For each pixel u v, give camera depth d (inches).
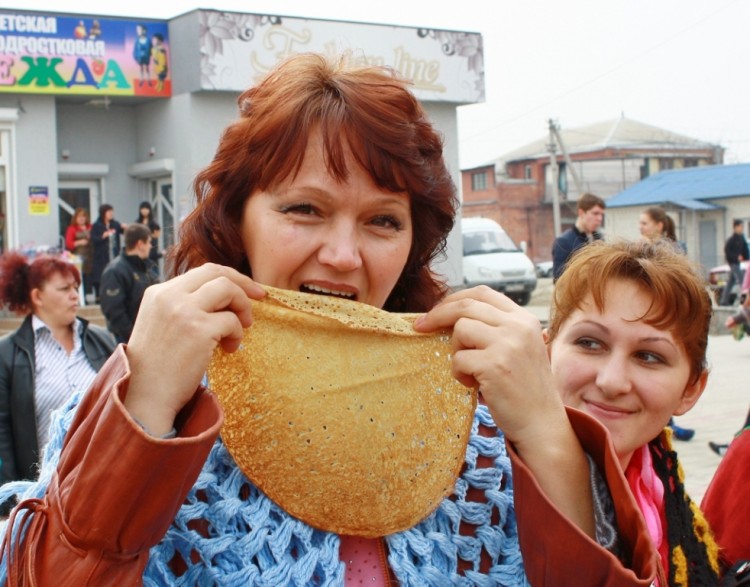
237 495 56.7
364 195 56.3
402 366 58.0
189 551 55.4
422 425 58.4
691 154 2507.4
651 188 1861.5
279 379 55.9
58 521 48.9
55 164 700.7
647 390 79.7
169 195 749.3
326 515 56.6
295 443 55.7
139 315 51.9
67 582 48.0
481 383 56.3
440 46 807.7
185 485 49.3
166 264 63.5
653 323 79.1
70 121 742.5
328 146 54.7
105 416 48.1
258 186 57.2
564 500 55.7
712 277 1002.1
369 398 56.8
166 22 720.3
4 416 167.5
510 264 890.1
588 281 81.1
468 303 57.9
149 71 717.3
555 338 84.8
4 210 689.0
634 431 80.2
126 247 325.4
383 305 66.7
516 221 2201.0
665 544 78.4
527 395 56.0
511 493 63.8
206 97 713.6
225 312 52.0
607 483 56.0
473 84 826.2
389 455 57.0
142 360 50.3
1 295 174.4
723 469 94.1
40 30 681.0
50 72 686.5
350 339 57.0
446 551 59.4
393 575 58.8
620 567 51.5
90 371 174.4
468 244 914.7
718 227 1761.8
